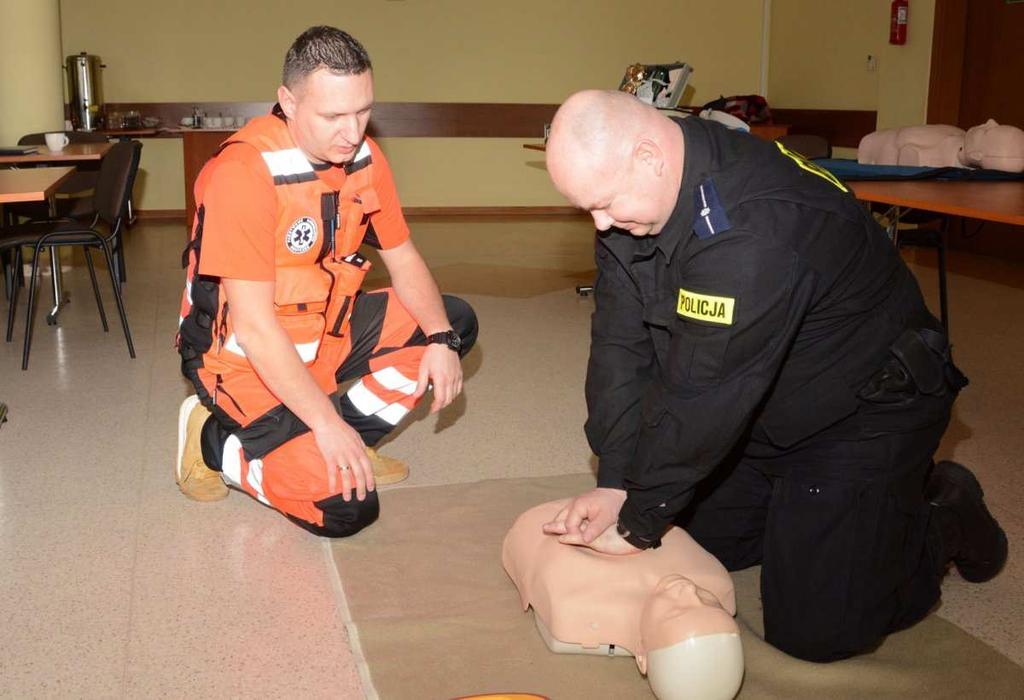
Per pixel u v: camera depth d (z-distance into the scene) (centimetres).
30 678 183
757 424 187
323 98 203
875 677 183
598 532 193
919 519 187
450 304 267
